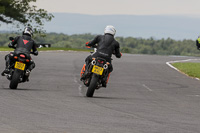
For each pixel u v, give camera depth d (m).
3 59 95.75
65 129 25.28
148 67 97.75
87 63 43.53
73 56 128.50
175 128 27.27
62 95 43.31
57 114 30.45
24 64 44.81
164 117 31.73
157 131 26.02
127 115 31.77
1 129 24.41
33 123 26.62
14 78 44.72
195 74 82.38
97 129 25.72
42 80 60.09
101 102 38.88
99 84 43.25
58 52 157.38
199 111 36.41
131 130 25.94
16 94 41.34
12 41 46.78
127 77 72.62
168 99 45.25
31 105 34.34
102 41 43.69
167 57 158.38
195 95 50.81
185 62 121.81
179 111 35.72
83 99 40.50
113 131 25.38
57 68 82.81
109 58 43.28
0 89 45.06
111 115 31.36
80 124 27.05
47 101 37.44
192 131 26.58
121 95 47.19
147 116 31.77
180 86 61.91
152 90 54.94
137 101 41.66
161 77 75.81
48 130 24.80
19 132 23.95
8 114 29.39
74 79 64.12
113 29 44.56
